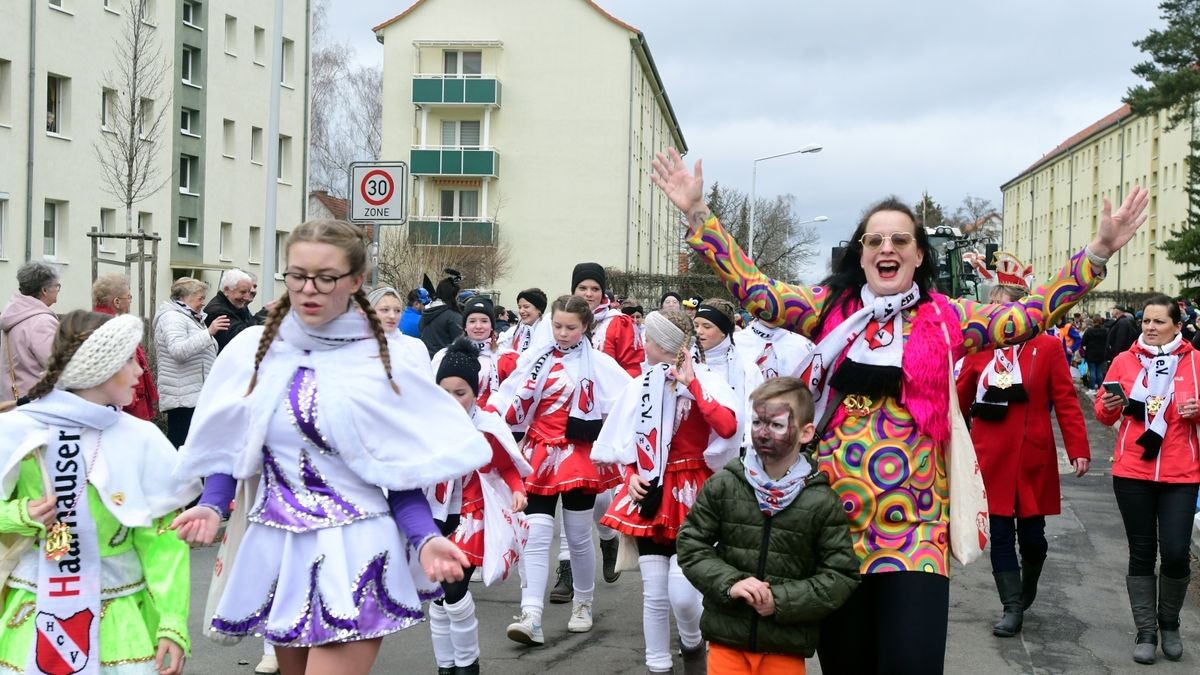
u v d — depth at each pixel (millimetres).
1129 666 6180
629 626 6836
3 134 29328
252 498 3316
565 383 6473
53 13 30844
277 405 3172
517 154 48188
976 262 22516
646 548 5531
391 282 35719
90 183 32438
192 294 9531
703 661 5480
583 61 47875
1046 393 6934
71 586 3586
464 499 5441
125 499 3637
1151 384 6355
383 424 3201
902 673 3686
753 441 4016
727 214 65125
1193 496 6305
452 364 5262
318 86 56594
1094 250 3814
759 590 3947
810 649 4078
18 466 3574
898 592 3750
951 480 3857
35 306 7941
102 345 3639
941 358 3812
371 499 3217
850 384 3908
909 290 3951
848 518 3893
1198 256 43719
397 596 3199
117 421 3709
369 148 57531
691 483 5516
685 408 5523
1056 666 6156
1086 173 90500
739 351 6230
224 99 38719
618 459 5652
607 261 48000
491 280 44781
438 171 47156
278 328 3240
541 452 6430
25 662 3533
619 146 47906
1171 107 36812
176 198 36531
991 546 6934
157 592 3635
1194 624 7105
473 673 5512
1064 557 9070
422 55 48219
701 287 36500
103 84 31000
